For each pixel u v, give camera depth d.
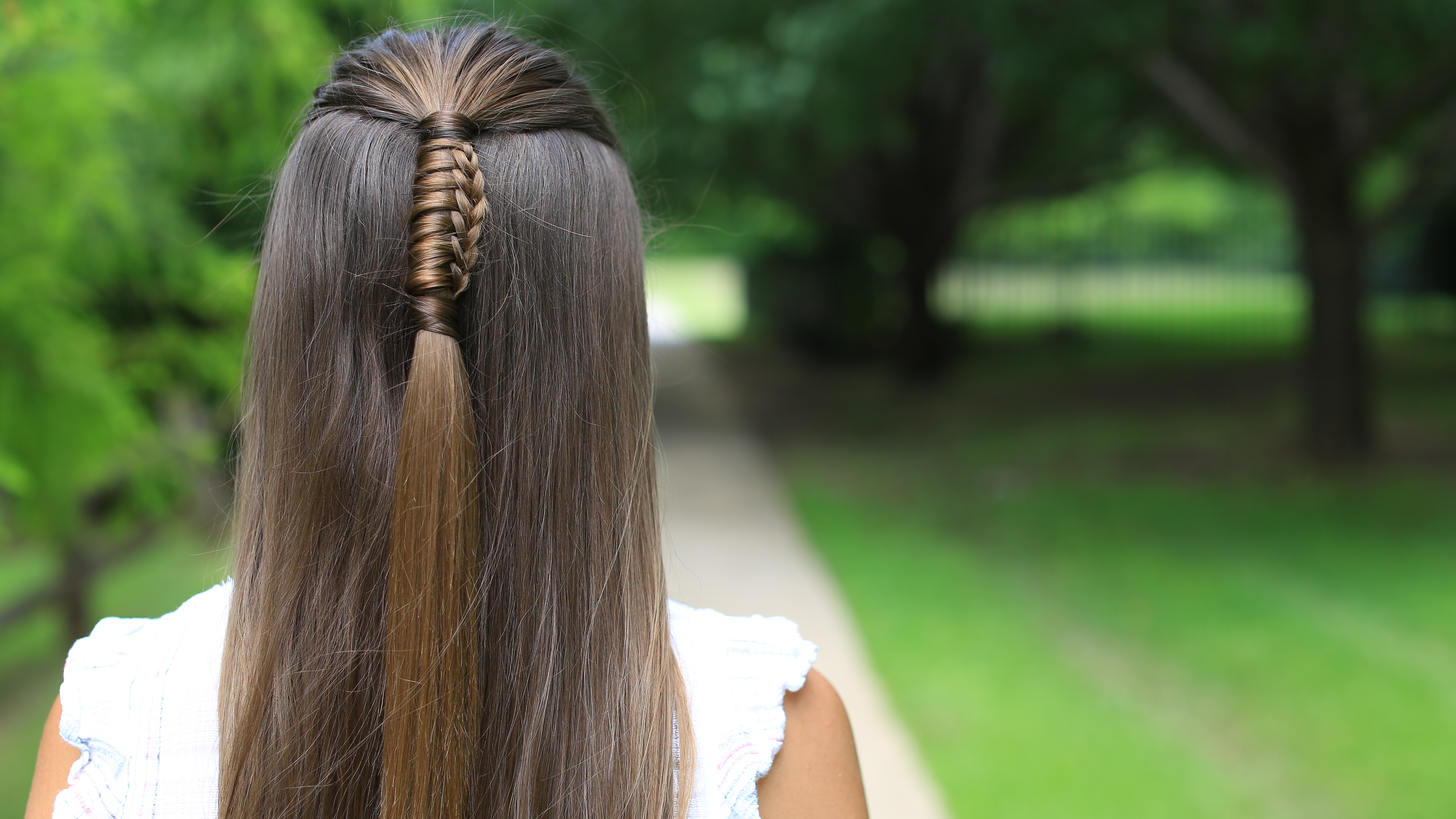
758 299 18.11
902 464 8.14
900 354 12.69
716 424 10.08
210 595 0.85
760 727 0.80
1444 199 13.40
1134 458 7.98
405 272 0.75
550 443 0.76
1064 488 7.19
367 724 0.74
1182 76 7.18
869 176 11.86
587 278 0.78
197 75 3.19
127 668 0.79
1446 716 3.62
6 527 2.75
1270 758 3.38
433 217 0.73
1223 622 4.59
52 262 2.69
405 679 0.70
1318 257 7.51
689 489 7.33
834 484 7.49
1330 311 7.52
